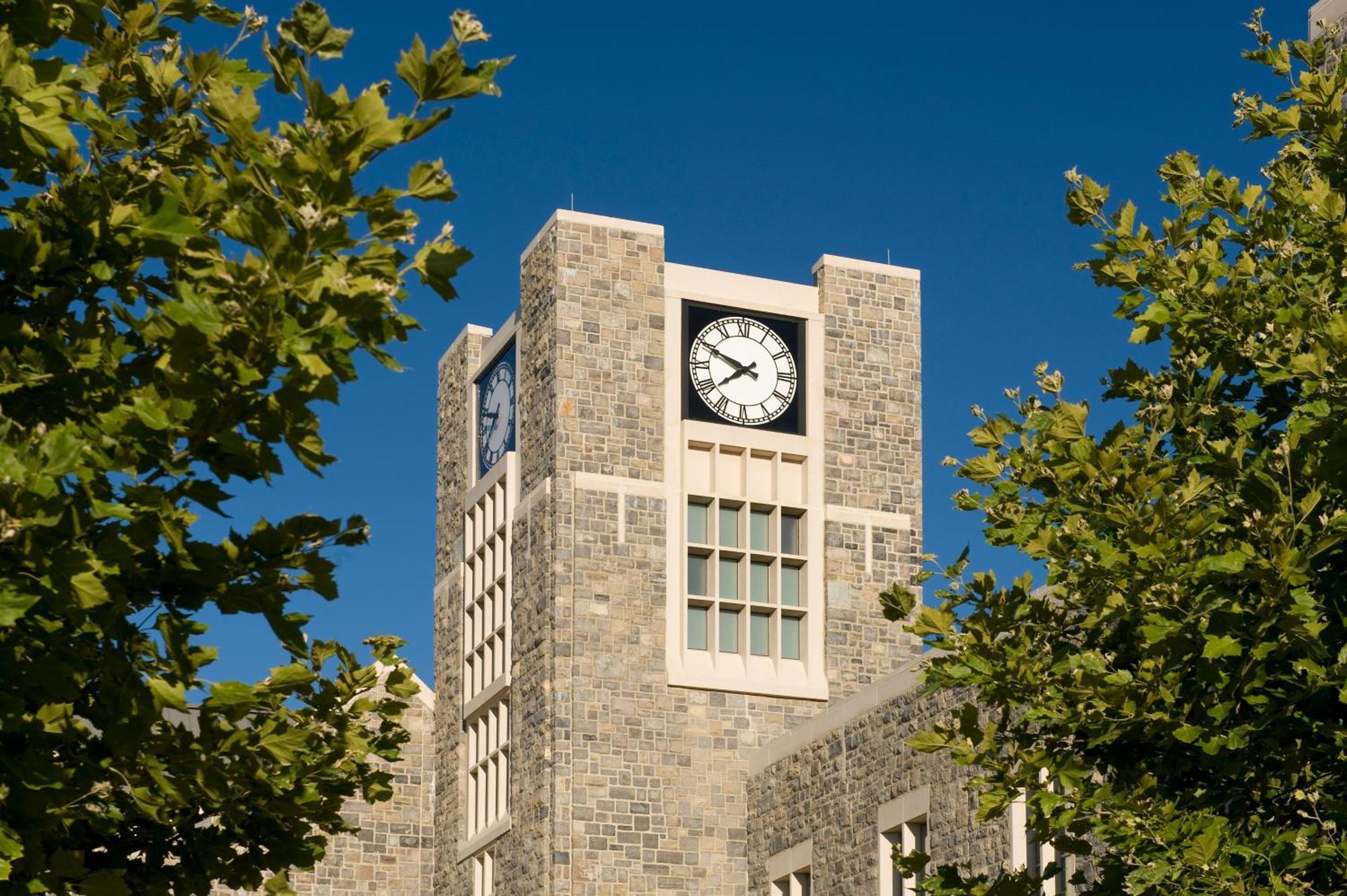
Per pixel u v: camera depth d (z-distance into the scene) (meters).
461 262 9.02
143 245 9.13
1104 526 13.11
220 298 8.60
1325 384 12.12
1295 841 12.02
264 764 10.10
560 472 36.31
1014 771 15.91
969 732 13.66
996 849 26.58
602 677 35.66
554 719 35.19
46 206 9.37
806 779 33.25
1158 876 11.98
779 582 37.19
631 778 35.31
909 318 39.62
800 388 38.47
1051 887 25.03
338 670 12.12
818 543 37.69
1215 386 13.46
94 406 9.11
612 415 36.91
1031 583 13.88
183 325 8.48
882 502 38.34
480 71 8.74
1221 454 12.66
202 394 8.68
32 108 8.57
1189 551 12.38
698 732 35.91
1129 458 13.02
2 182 9.33
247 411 8.80
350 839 39.97
